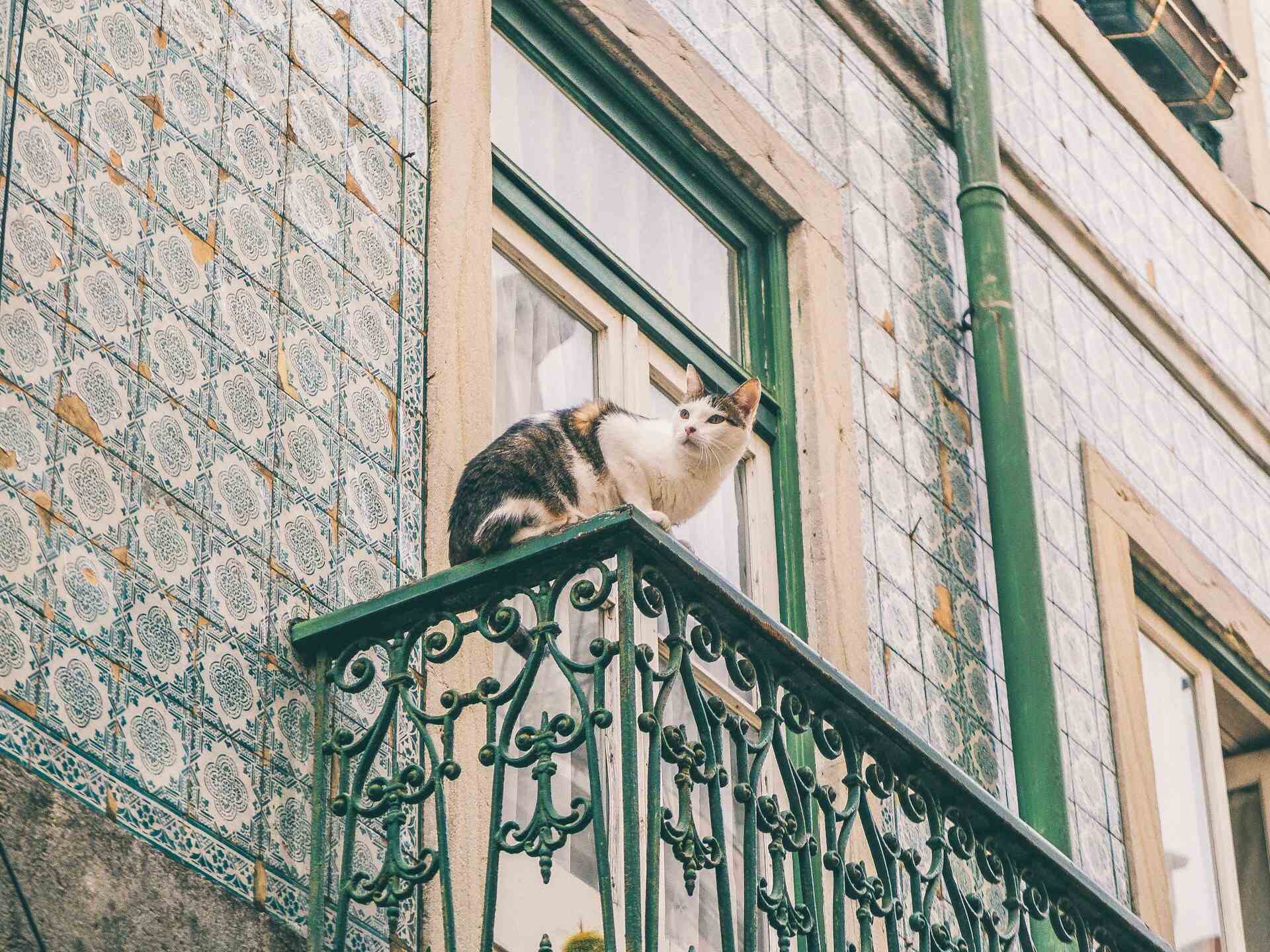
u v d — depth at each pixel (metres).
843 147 7.88
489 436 5.73
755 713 6.05
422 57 6.14
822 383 7.13
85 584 4.59
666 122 7.12
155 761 4.59
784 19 7.90
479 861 5.16
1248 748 8.96
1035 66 9.33
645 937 4.47
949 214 8.31
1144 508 8.57
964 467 7.75
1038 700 7.27
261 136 5.48
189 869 4.56
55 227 4.82
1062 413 8.45
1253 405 9.76
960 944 5.56
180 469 4.91
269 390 5.21
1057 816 7.10
